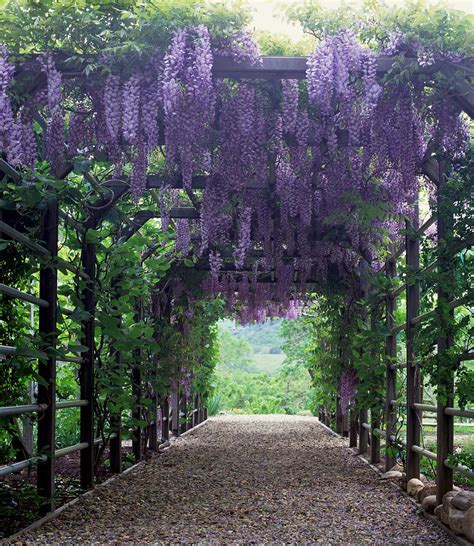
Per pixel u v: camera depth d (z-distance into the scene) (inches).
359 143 193.6
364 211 222.5
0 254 191.6
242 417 721.6
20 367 179.3
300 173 216.8
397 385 292.5
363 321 339.3
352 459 323.9
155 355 355.9
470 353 168.9
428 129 194.1
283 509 200.7
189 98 170.2
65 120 212.4
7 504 190.4
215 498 219.1
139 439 313.7
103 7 166.6
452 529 165.6
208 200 224.4
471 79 168.1
